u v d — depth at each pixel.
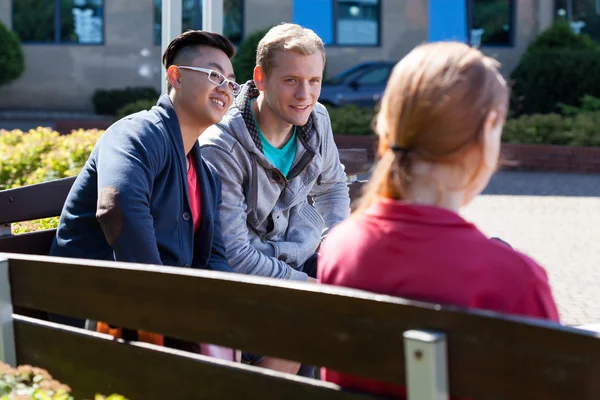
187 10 28.45
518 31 30.08
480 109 2.14
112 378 2.65
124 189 3.37
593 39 30.45
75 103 28.92
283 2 29.09
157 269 2.48
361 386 2.27
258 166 4.15
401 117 2.19
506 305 2.10
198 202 3.85
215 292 2.36
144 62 29.02
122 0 28.81
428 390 1.93
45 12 28.73
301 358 2.19
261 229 4.31
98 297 2.65
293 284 2.20
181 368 2.47
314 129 4.39
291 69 4.07
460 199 2.25
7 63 26.70
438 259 2.16
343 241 2.38
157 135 3.58
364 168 5.93
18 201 4.09
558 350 1.79
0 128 23.00
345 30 29.50
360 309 2.08
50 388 2.62
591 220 11.35
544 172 17.06
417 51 2.26
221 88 3.79
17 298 2.87
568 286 7.80
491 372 1.89
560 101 23.25
